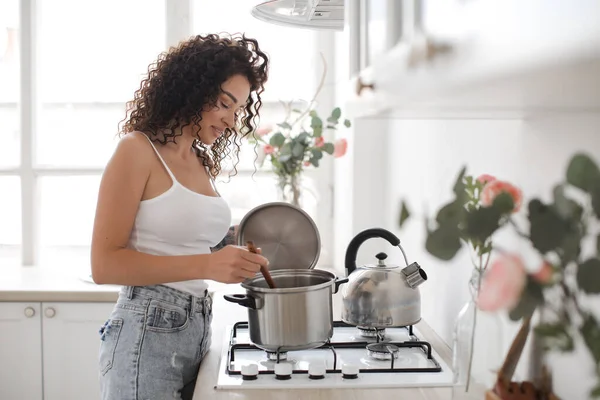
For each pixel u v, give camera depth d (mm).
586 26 573
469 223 650
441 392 1183
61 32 2906
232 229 2008
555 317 645
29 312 2367
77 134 2949
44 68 2918
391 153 1979
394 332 1588
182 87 1471
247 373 1256
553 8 592
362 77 1181
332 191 2984
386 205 2049
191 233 1466
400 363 1352
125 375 1365
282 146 2527
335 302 1985
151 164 1429
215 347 1531
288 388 1211
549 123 835
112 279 1360
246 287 1323
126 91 2938
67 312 2373
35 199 2924
